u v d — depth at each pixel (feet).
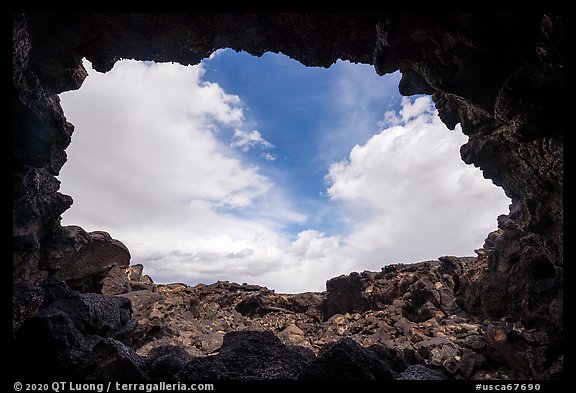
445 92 24.72
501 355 27.73
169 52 26.45
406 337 42.09
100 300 30.27
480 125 29.55
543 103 19.98
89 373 18.69
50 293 25.50
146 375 19.39
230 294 74.84
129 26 23.34
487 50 20.35
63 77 26.86
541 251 31.53
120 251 50.03
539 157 23.82
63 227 39.06
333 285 70.90
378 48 24.22
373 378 18.38
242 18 23.35
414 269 61.98
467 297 45.85
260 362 23.66
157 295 51.24
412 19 20.61
